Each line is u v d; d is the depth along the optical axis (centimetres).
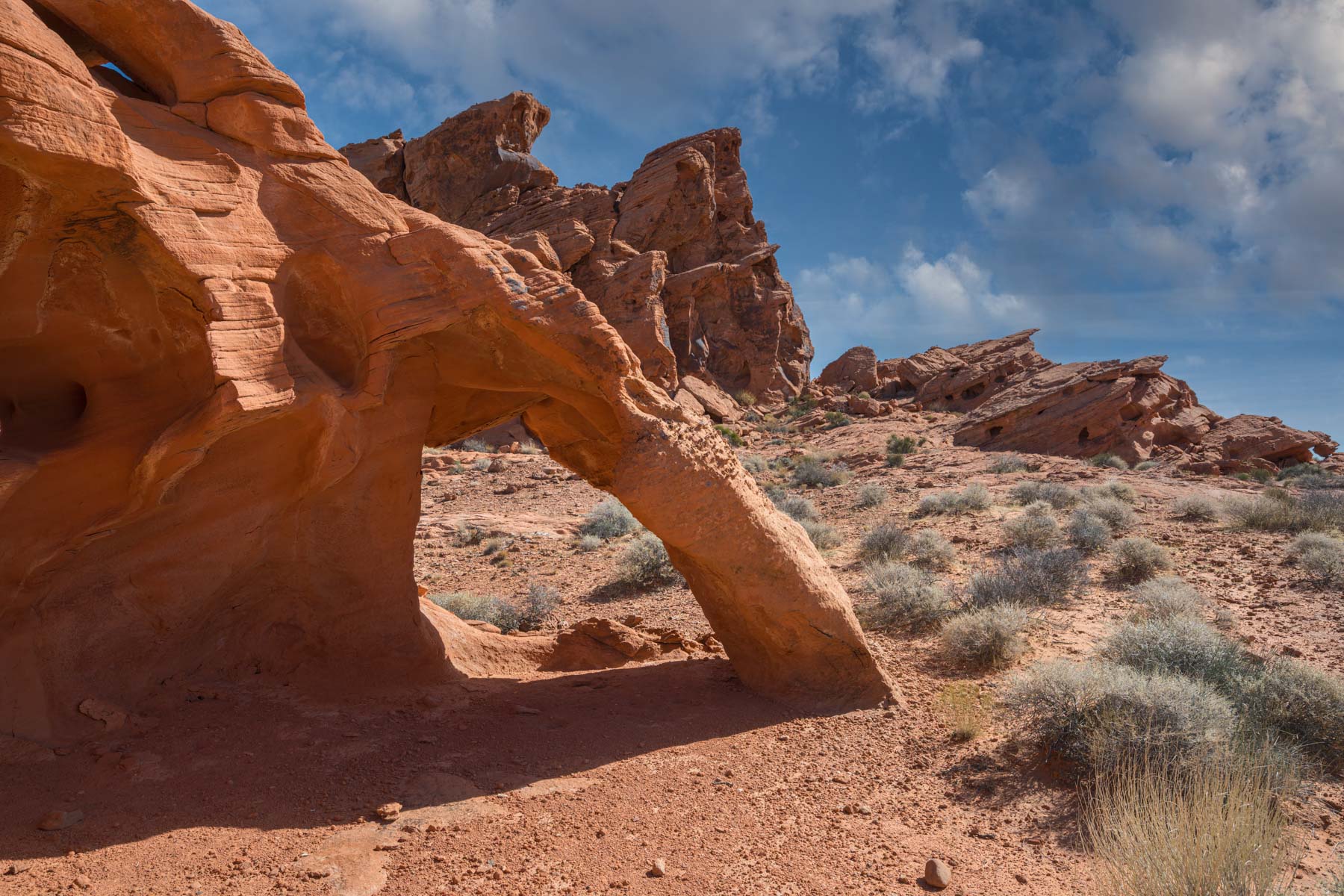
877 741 632
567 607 1311
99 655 588
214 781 507
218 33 525
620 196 5578
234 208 514
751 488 735
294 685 683
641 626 1073
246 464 612
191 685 639
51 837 430
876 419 5088
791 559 700
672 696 739
